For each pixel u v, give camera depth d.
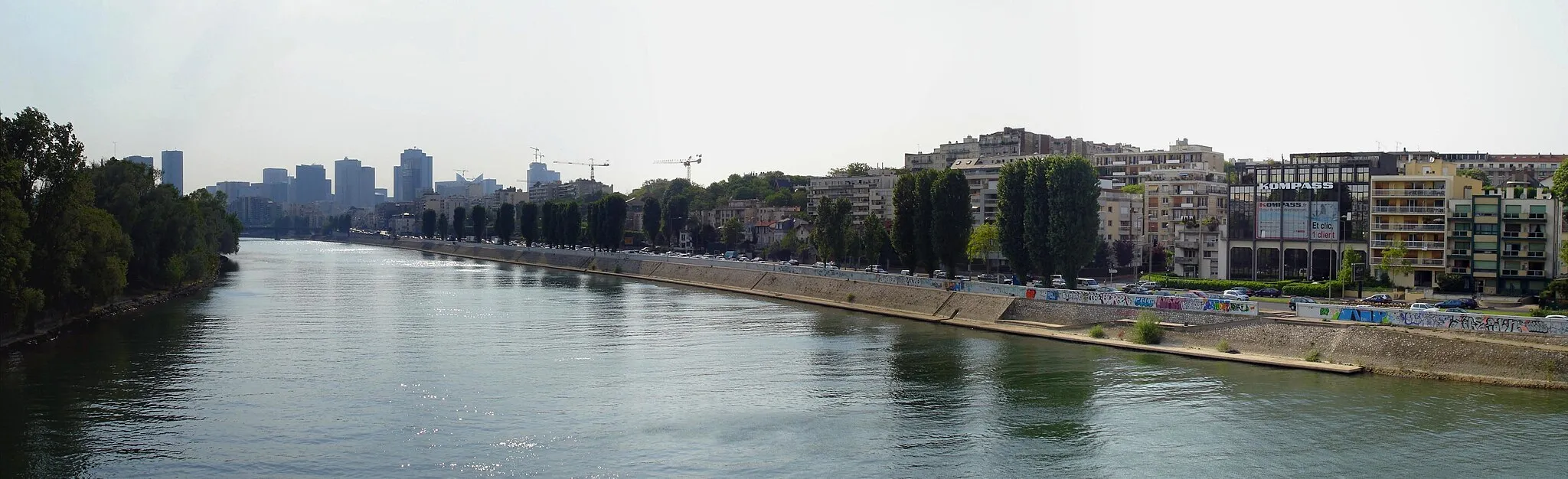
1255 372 118.62
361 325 163.50
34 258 138.38
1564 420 93.81
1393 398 103.81
